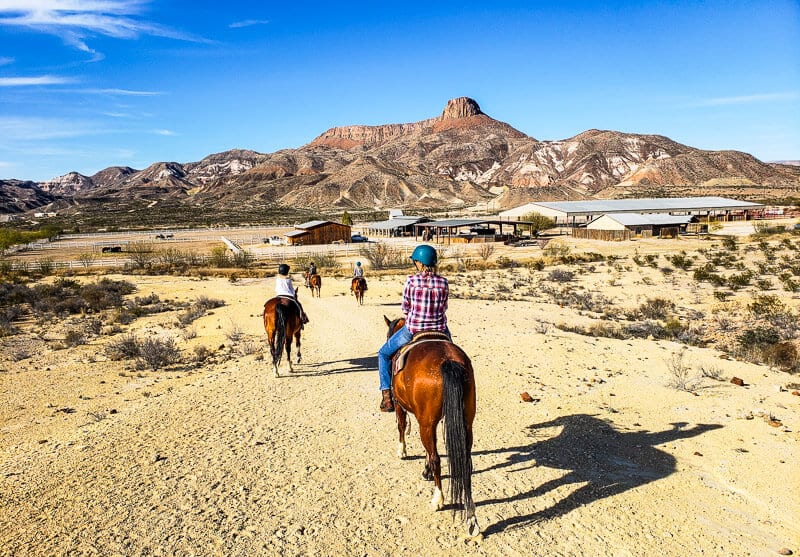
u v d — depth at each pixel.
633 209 112.75
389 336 7.38
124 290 38.16
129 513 5.70
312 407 9.66
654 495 6.10
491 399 9.93
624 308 26.48
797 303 25.47
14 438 9.84
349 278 47.00
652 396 10.16
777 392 10.38
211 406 9.91
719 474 6.67
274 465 6.99
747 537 5.28
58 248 101.75
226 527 5.40
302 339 17.45
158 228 170.00
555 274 40.09
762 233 75.25
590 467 6.84
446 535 5.23
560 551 4.97
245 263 65.19
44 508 5.84
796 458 7.07
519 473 6.65
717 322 21.92
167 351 16.84
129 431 8.55
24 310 30.38
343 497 6.04
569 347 15.15
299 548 5.02
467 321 20.77
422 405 5.26
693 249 63.41
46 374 15.70
